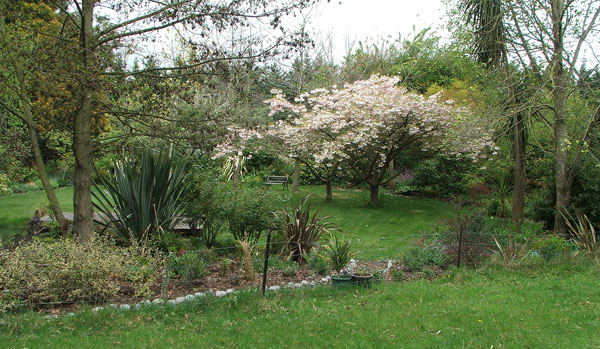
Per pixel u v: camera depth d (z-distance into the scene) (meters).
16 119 8.97
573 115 9.10
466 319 4.48
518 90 9.59
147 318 4.30
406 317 4.55
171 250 6.89
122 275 4.99
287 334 4.00
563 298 5.27
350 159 15.43
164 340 3.78
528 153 11.98
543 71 9.23
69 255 4.73
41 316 4.19
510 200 15.07
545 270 6.85
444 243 7.64
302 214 7.90
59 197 16.02
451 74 20.39
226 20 5.91
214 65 6.33
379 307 4.89
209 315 4.49
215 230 8.21
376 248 9.52
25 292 4.48
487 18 9.48
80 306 4.55
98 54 5.87
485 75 9.86
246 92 10.69
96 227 7.76
